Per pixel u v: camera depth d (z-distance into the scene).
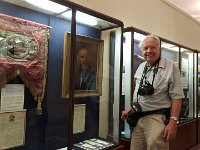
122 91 2.73
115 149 2.41
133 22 3.60
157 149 1.94
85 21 2.31
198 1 4.99
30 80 2.06
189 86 4.41
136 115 2.11
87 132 2.49
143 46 2.08
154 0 4.17
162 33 4.39
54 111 2.28
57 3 1.92
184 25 5.27
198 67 4.66
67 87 2.25
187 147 4.02
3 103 1.91
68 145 2.13
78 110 2.37
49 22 2.22
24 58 2.00
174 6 4.79
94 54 2.48
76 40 2.29
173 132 1.89
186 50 4.23
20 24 1.98
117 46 2.53
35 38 2.09
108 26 2.50
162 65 2.04
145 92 2.03
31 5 1.99
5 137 1.93
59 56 2.30
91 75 2.46
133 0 3.61
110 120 2.58
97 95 2.54
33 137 2.14
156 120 1.99
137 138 2.12
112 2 3.19
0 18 1.85
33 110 2.12
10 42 1.90
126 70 2.84
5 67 1.87
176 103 1.95
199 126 4.58
